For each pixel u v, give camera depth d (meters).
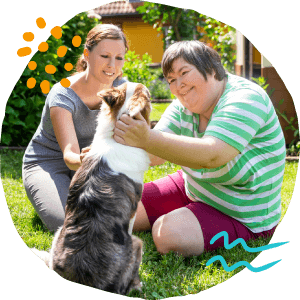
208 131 2.52
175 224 2.86
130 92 2.50
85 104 3.29
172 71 2.71
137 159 2.48
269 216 2.99
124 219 2.42
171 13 3.85
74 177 2.52
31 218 3.39
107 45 3.11
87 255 2.36
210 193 2.98
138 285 2.56
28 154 3.51
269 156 2.84
